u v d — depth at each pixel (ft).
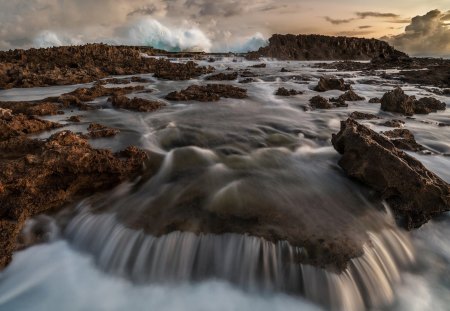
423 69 53.98
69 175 10.98
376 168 10.93
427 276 8.80
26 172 10.43
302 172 12.44
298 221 9.34
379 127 18.71
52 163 10.75
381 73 48.70
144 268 8.76
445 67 50.70
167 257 8.73
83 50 51.88
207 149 14.64
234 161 13.38
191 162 13.21
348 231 9.07
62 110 21.56
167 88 32.09
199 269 8.60
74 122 18.30
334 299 7.77
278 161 13.47
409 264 9.16
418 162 11.54
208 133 16.74
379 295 8.11
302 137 16.60
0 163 11.29
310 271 8.02
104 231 9.48
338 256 8.20
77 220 10.07
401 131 16.97
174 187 11.21
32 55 46.03
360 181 11.54
